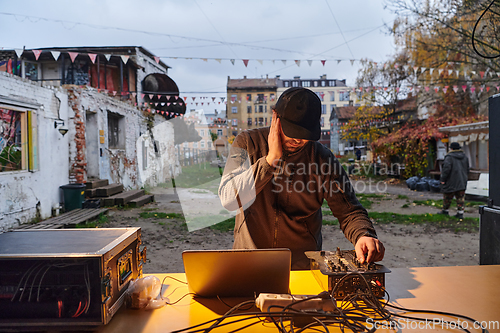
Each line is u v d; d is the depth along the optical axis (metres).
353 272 1.30
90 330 1.12
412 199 10.45
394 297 1.36
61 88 8.33
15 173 6.55
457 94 14.51
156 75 15.13
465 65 11.82
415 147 15.69
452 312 1.23
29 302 1.10
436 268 1.71
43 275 1.09
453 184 7.20
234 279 1.33
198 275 1.33
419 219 7.16
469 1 10.45
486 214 2.42
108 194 9.30
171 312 1.26
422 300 1.33
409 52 13.88
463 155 7.22
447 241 5.58
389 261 4.61
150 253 5.05
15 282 1.10
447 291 1.41
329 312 1.19
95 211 7.85
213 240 5.75
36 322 1.10
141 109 13.52
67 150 8.60
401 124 19.03
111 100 10.97
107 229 1.46
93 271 1.10
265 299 1.21
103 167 10.37
